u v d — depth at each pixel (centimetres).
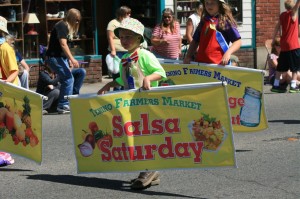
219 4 810
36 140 756
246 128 838
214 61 820
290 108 1212
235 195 669
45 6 1490
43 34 1495
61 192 685
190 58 834
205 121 650
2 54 779
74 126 693
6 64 779
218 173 753
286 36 1388
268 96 1368
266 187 696
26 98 754
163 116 662
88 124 688
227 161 648
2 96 771
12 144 777
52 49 1170
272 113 1159
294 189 689
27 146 766
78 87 1233
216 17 812
